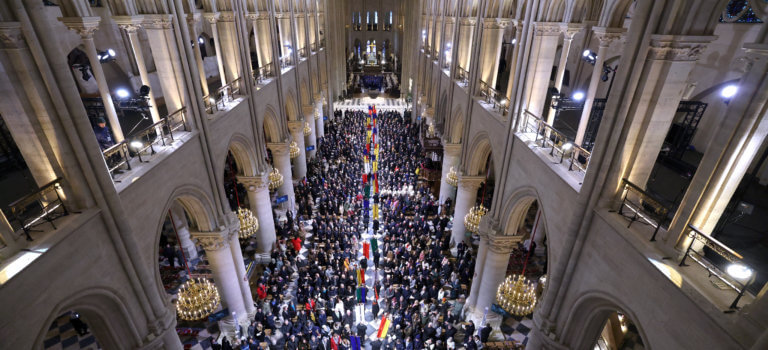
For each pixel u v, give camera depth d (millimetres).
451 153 19438
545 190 9320
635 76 6230
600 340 12930
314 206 22062
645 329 5910
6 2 5453
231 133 13438
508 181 11883
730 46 13250
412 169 24625
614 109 6578
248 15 15078
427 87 26172
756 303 4344
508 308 10609
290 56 22359
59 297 6117
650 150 6684
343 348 12609
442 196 20891
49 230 6164
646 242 6047
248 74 14586
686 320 5102
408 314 13641
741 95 4848
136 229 8203
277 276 15977
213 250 12656
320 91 30594
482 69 14742
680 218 5566
